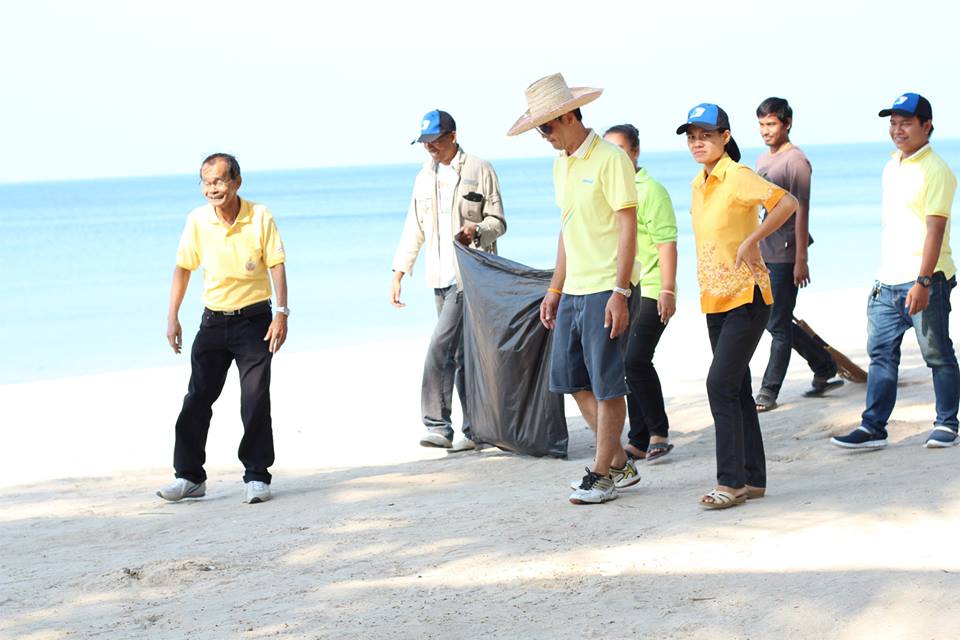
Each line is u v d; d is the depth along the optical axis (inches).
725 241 210.5
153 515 250.8
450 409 315.0
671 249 244.4
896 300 252.7
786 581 161.2
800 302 644.1
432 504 239.1
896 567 162.4
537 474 268.7
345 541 209.8
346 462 313.0
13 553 222.8
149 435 372.2
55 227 2790.4
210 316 261.6
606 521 207.2
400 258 323.3
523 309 284.8
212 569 196.5
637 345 273.1
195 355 265.1
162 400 446.9
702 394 365.1
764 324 211.3
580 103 213.9
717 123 208.1
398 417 382.9
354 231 2226.9
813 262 1080.2
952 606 145.3
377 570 187.8
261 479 259.6
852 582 157.2
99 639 161.9
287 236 2080.5
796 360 423.5
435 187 311.0
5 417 416.5
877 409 257.6
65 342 789.9
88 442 362.6
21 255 1785.2
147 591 186.2
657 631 147.3
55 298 1095.0
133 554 214.1
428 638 151.8
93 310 984.9
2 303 1057.5
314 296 994.7
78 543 230.4
